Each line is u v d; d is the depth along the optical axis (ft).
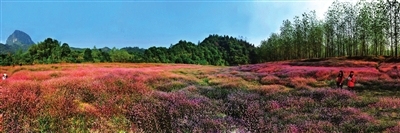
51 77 87.61
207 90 70.03
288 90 71.00
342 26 251.80
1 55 288.30
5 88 51.08
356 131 35.81
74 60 305.73
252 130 37.45
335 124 38.78
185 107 46.19
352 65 162.81
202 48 579.07
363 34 228.84
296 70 125.39
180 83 80.74
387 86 76.28
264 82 89.71
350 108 46.93
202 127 36.42
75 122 34.99
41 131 31.65
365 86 79.10
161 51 454.40
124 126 35.60
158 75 101.14
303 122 39.37
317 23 292.61
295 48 329.11
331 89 67.51
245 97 60.39
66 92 49.62
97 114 38.09
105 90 54.75
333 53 292.20
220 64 547.49
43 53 320.91
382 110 46.98
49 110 37.35
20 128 31.53
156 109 43.06
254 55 649.61
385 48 252.01
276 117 43.80
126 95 51.39
